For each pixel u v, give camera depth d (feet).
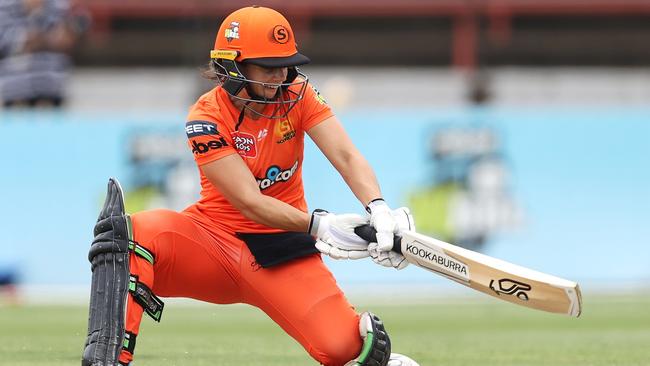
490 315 116.57
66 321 108.68
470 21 196.54
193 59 173.88
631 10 208.95
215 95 51.67
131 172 142.51
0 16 163.43
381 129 143.64
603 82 199.31
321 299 51.55
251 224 52.65
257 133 51.72
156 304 51.47
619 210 142.61
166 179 142.41
